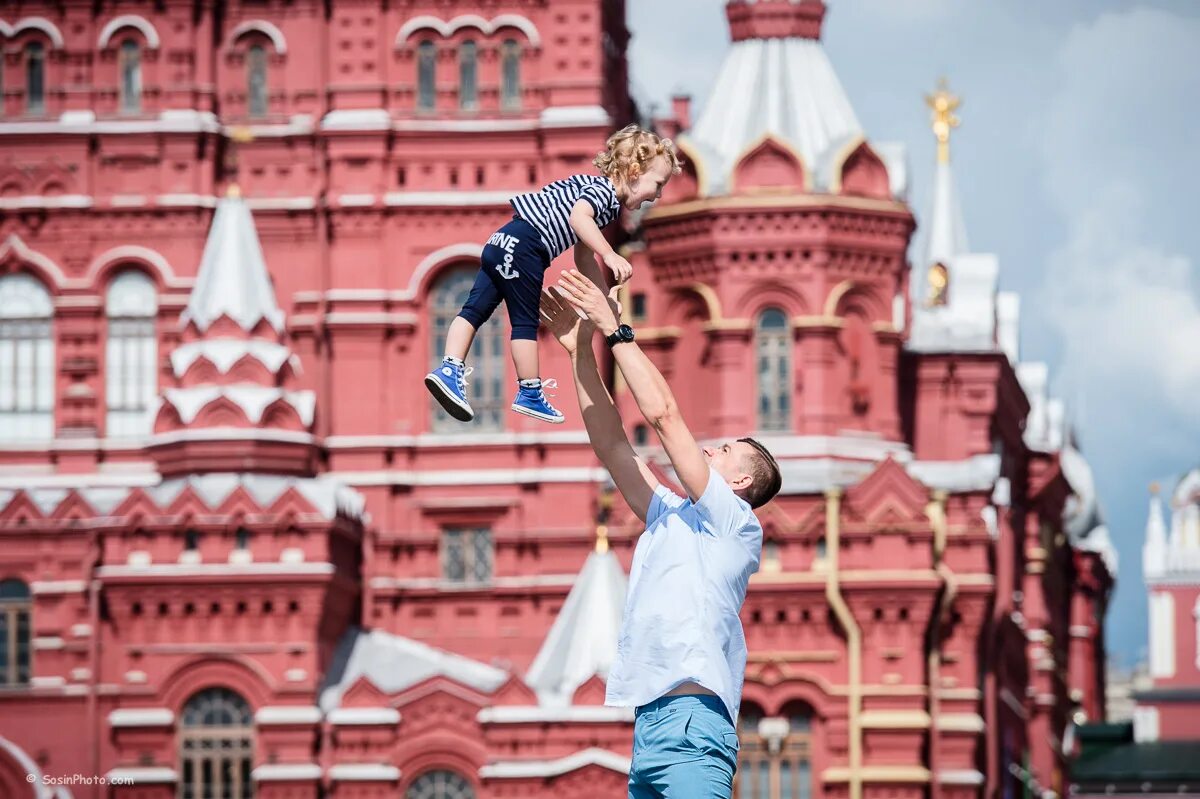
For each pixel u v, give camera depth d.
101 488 84.62
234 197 83.69
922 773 81.12
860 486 82.12
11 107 86.31
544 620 83.75
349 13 86.50
